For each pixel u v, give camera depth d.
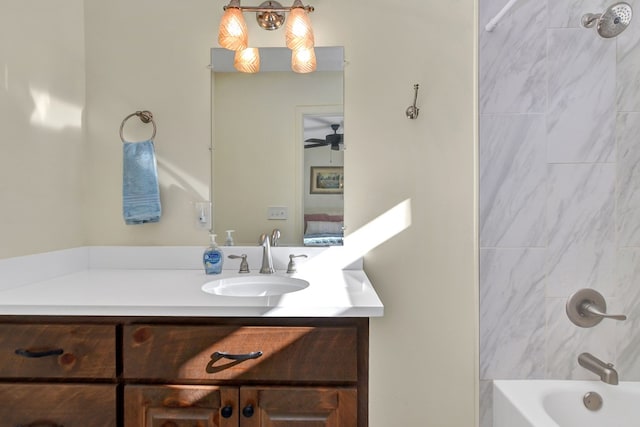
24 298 1.22
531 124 1.61
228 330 1.16
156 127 1.80
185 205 1.81
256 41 1.79
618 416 1.55
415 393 1.77
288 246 1.79
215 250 1.64
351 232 1.78
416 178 1.77
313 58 1.75
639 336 1.61
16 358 1.18
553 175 1.61
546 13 1.60
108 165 1.81
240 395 1.16
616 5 1.39
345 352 1.15
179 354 1.17
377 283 1.78
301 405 1.15
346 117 1.78
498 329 1.64
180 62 1.80
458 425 1.77
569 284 1.62
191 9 1.79
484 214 1.63
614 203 1.60
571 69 1.60
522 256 1.62
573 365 1.62
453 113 1.76
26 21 1.45
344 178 1.78
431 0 1.76
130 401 1.17
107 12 1.80
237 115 1.80
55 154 1.60
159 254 1.78
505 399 1.52
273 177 1.80
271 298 1.23
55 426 1.17
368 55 1.77
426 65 1.76
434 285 1.77
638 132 1.59
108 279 1.54
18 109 1.41
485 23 1.61
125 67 1.80
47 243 1.55
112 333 1.17
